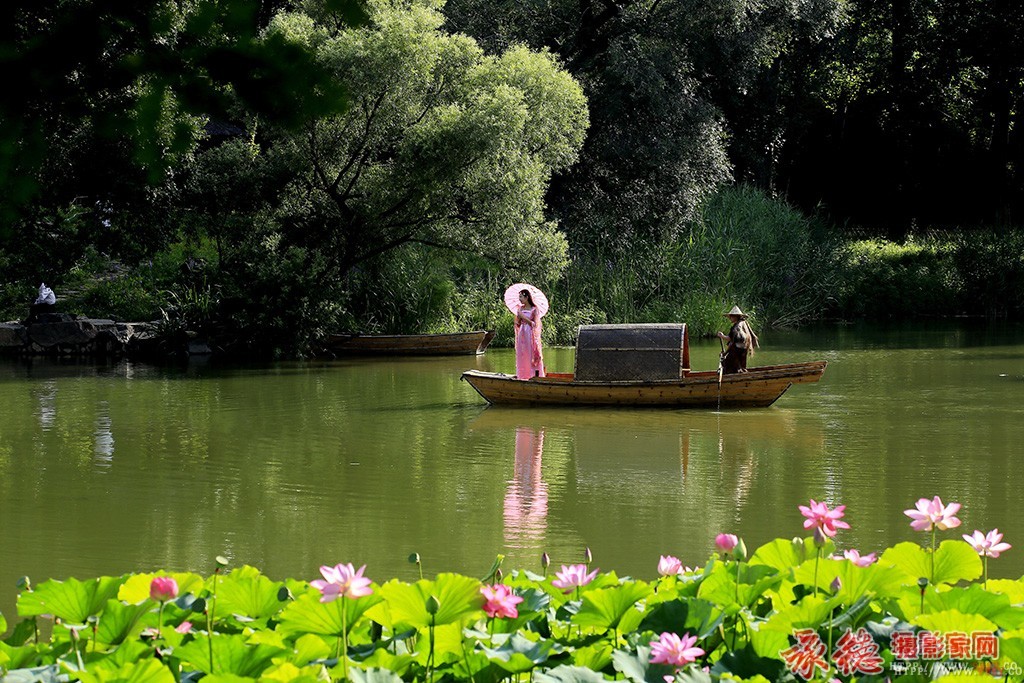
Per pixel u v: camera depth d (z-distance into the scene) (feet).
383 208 92.12
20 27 16.17
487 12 119.44
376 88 86.33
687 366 66.28
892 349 93.97
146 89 16.34
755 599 14.15
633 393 61.46
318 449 48.26
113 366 83.46
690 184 119.96
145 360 87.76
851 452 47.03
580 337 63.62
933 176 170.30
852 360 85.25
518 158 91.56
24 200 16.98
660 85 115.44
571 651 13.12
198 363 85.81
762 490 39.40
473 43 93.30
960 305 135.03
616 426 55.11
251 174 92.17
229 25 15.79
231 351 92.63
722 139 145.28
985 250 135.13
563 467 44.09
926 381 72.02
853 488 39.52
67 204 85.20
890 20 161.99
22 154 16.21
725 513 35.86
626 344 62.90
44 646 12.94
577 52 121.90
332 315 90.63
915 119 168.25
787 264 121.39
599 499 38.04
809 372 59.93
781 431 53.06
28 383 72.59
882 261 140.97
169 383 72.79
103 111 16.28
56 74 15.61
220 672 12.17
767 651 12.92
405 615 12.41
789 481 40.93
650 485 40.40
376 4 87.40
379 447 48.85
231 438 51.13
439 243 94.63
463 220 93.71
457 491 39.50
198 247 106.22
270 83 16.01
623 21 120.37
